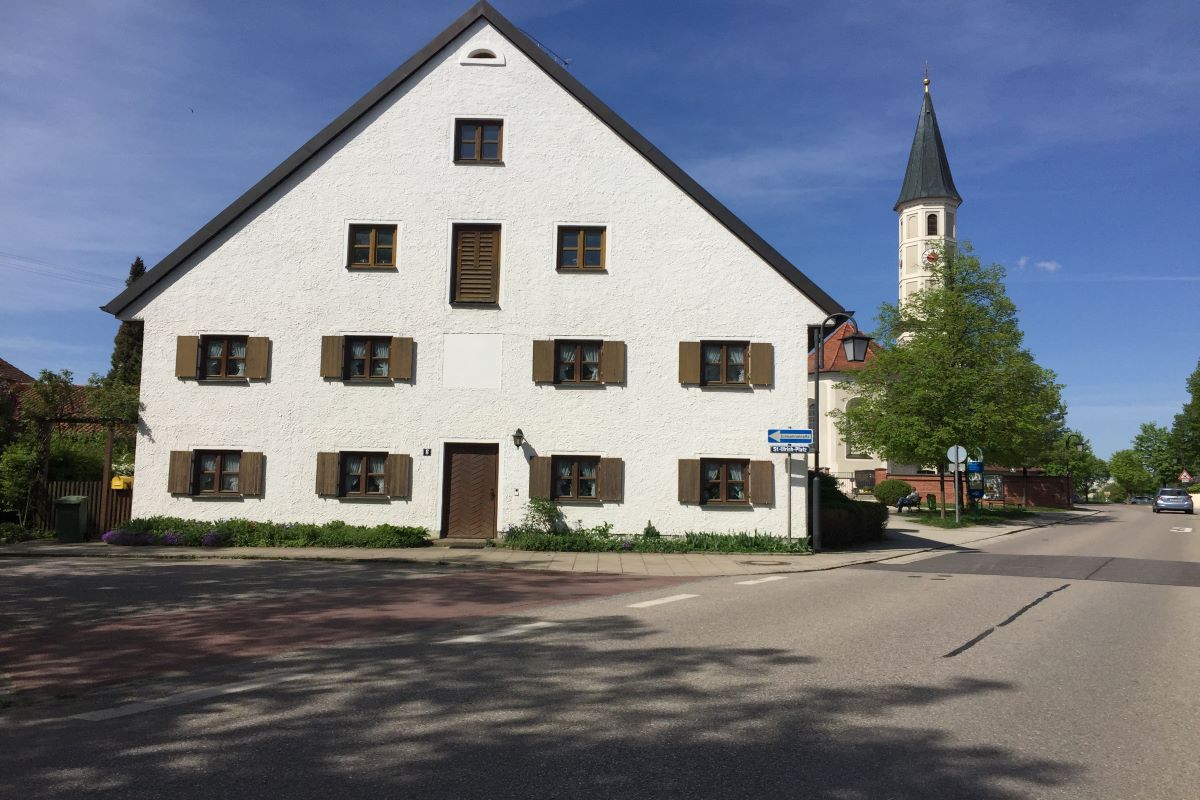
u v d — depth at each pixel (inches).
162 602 463.8
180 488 798.5
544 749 209.8
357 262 822.5
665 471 802.8
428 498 799.1
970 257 1435.8
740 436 804.6
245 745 213.3
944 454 1331.2
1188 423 3029.0
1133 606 481.7
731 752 208.5
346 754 205.8
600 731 224.5
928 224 2541.8
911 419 1328.7
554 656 320.8
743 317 811.4
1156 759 209.8
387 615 423.5
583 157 826.8
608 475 799.7
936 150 2556.6
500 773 192.7
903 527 1222.9
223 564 662.5
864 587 553.0
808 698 261.0
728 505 800.3
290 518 797.9
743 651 331.9
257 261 818.8
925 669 304.8
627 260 816.9
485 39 839.1
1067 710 253.1
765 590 532.7
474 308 815.7
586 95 828.6
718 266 815.1
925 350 1360.7
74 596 483.2
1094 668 312.7
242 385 808.9
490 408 807.7
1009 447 1481.3
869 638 365.1
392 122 831.7
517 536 776.9
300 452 803.4
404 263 818.8
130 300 813.2
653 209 820.6
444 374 810.2
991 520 1430.9
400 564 673.6
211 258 819.4
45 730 229.9
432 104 832.9
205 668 305.4
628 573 626.8
